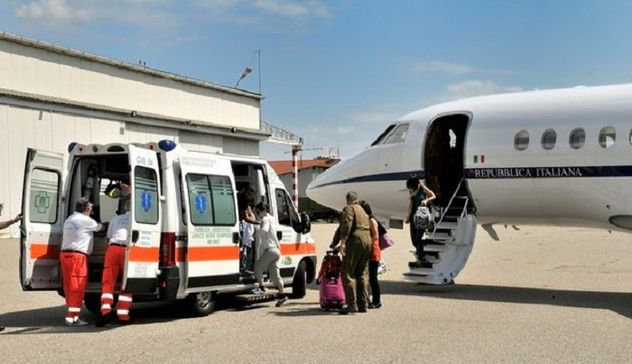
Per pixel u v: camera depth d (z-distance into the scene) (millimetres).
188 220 10328
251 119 40938
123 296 9758
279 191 12922
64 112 27922
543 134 13156
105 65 30766
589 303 11922
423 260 13766
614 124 12391
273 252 11703
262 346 8406
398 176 15133
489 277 16203
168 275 10016
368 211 11453
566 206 13203
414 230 13766
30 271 10250
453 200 14812
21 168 26062
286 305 12023
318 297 13086
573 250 23453
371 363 7465
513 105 13859
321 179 16859
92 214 11070
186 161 10531
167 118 33125
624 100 12508
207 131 36000
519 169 13406
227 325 9961
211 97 37594
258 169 12641
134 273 9688
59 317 10977
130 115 30859
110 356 7941
